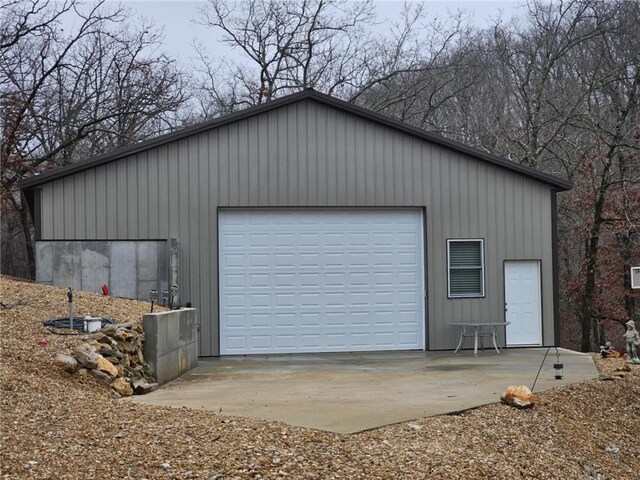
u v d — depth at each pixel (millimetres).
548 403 9438
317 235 15672
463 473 6410
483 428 7898
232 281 15336
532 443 7844
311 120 15602
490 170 16281
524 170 16312
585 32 28406
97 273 14742
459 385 10469
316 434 6918
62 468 5543
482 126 31484
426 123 31500
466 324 15125
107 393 9055
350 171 15695
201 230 15148
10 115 26375
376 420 7648
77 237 14727
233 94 34656
